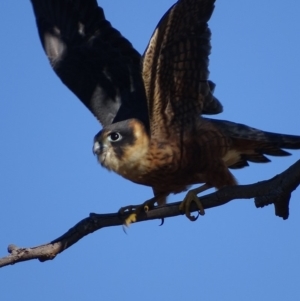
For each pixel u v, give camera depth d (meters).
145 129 13.09
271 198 10.05
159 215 12.61
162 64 12.28
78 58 15.02
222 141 13.32
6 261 10.41
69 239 11.11
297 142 13.64
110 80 14.77
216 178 13.22
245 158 14.43
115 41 14.84
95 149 13.19
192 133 13.02
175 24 11.80
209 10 11.85
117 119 14.30
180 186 13.50
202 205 11.98
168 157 12.89
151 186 13.50
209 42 12.19
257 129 13.68
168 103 12.84
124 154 12.95
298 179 9.82
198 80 12.67
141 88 14.52
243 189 10.75
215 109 13.57
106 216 11.53
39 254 10.62
